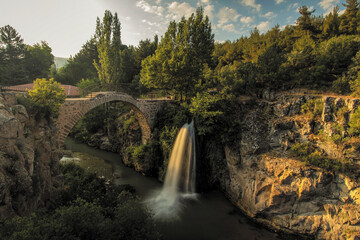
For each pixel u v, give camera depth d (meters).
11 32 48.28
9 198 9.84
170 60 26.34
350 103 16.14
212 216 18.25
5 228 7.39
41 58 52.88
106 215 12.36
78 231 8.16
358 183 13.64
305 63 24.33
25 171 11.29
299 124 18.48
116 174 26.66
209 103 22.73
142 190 22.86
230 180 20.86
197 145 22.75
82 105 19.83
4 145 10.45
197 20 28.03
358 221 12.91
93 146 38.88
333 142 15.98
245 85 26.92
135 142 32.06
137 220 9.84
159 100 30.88
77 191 16.95
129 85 45.44
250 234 15.95
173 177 23.66
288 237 15.35
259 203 16.94
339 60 21.77
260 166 17.98
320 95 19.89
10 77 41.50
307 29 32.09
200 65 29.61
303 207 15.20
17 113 12.35
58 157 17.11
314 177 14.96
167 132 26.20
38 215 9.77
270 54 25.78
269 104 22.12
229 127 21.66
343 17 30.28
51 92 15.22
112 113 42.28
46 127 15.55
